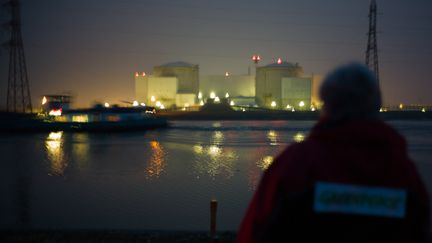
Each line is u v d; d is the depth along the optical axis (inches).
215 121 4104.3
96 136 2175.2
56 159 1274.6
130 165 1148.5
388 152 69.2
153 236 371.2
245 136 2258.9
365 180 68.1
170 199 677.9
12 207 614.9
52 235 371.2
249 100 5723.4
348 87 75.3
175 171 1040.8
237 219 525.7
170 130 2687.0
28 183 858.1
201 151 1524.4
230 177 942.4
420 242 72.5
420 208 72.0
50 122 2287.2
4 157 1321.4
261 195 79.4
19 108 3267.7
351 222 68.4
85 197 698.2
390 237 68.9
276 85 5634.8
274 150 1563.7
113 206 620.7
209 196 701.3
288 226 70.4
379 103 77.7
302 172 71.4
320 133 75.7
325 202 69.1
